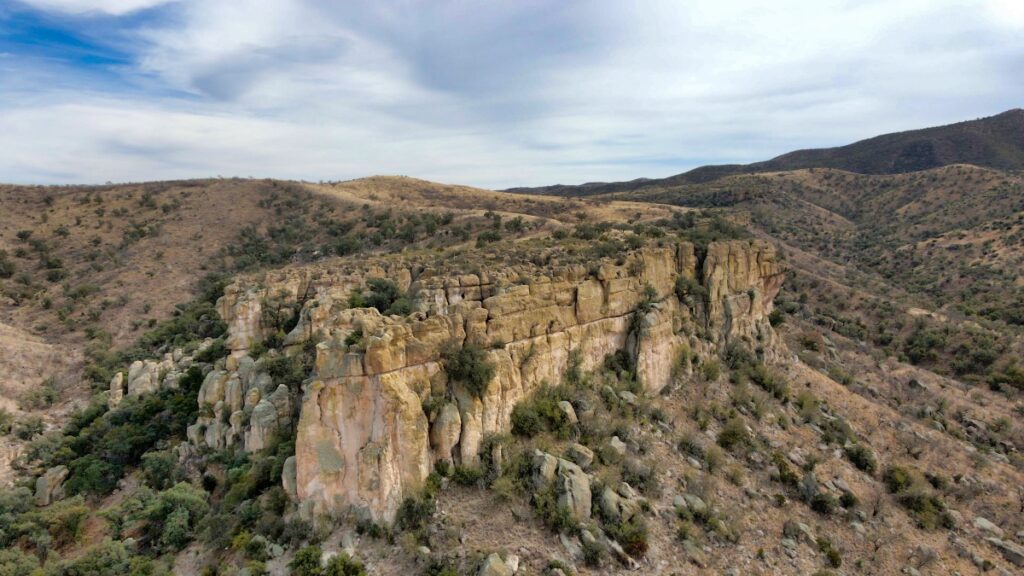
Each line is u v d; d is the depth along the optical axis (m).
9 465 56.09
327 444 30.08
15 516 42.25
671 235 62.84
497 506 30.50
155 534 36.47
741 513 36.28
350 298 45.59
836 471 43.28
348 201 166.50
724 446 43.28
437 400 31.91
